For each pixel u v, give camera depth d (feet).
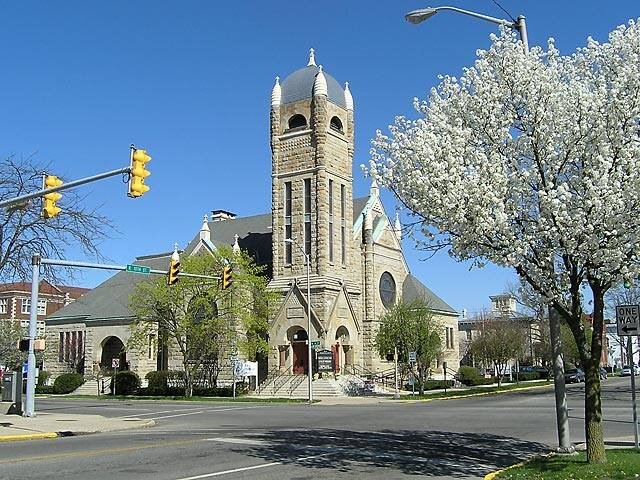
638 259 45.01
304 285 183.83
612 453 50.72
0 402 126.93
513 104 49.44
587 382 46.60
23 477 44.24
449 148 48.11
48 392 206.90
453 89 51.98
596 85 48.44
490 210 45.34
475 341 254.88
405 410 116.16
